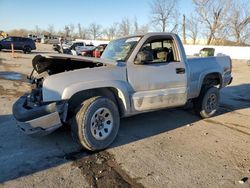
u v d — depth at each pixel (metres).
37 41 67.69
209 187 3.62
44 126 4.18
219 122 6.52
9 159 4.27
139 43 5.18
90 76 4.51
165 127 5.99
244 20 46.66
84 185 3.61
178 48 5.80
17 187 3.52
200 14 49.16
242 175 3.96
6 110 6.96
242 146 5.04
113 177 3.81
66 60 5.08
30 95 4.75
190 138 5.37
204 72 6.45
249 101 9.14
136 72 4.99
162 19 55.53
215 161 4.38
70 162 4.23
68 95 4.29
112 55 5.44
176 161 4.34
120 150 4.70
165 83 5.41
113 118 4.72
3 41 31.52
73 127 4.45
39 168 4.02
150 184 3.66
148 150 4.73
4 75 13.63
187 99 6.07
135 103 5.03
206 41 50.50
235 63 28.83
